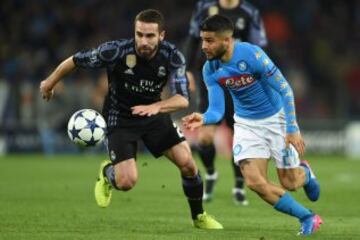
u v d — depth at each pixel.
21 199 38.44
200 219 28.73
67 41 83.44
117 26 86.44
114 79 27.34
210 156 38.00
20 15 85.25
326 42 88.88
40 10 85.44
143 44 25.73
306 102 80.44
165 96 68.31
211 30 26.19
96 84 74.94
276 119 27.30
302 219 26.70
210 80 27.50
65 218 31.44
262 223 30.61
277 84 26.41
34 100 75.06
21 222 30.02
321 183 49.66
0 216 31.80
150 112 25.97
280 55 83.12
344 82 82.69
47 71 80.06
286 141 26.48
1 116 75.06
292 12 89.75
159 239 25.86
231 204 37.62
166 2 87.81
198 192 28.39
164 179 51.41
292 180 28.14
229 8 37.56
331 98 80.06
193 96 68.62
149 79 26.92
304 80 83.19
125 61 26.67
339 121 77.94
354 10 92.12
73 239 25.77
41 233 27.16
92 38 84.50
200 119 26.81
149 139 27.75
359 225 30.11
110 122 27.78
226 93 37.00
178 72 26.73
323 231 28.12
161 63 26.75
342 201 39.22
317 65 86.88
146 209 35.00
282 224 30.33
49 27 84.12
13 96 74.88
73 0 87.12
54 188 44.31
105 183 28.30
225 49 26.52
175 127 27.95
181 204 37.09
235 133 27.64
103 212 33.66
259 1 88.00
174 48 26.86
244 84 26.89
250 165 26.88
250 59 26.53
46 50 82.19
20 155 74.69
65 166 62.00
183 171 27.97
